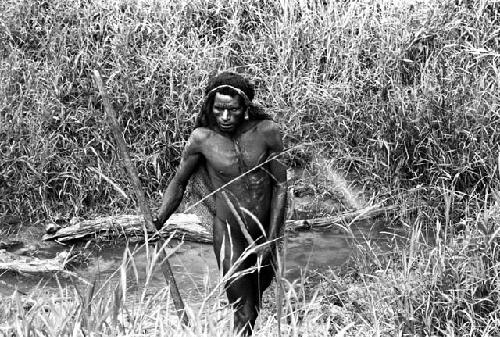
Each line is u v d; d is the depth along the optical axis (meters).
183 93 9.22
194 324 4.56
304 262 7.81
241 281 5.81
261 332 5.10
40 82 9.45
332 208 8.83
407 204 8.48
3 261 7.77
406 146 8.86
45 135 9.09
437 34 9.56
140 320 4.46
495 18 9.64
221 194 5.81
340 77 9.55
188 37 9.88
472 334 5.57
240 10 10.19
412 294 5.91
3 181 8.91
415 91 8.98
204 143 5.75
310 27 9.89
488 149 8.46
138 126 9.24
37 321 4.46
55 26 9.82
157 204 8.91
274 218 5.80
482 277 5.79
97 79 5.38
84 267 7.86
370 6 10.09
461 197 7.96
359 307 6.21
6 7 10.05
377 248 7.96
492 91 8.84
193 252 8.09
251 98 5.69
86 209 8.93
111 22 9.88
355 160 9.12
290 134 9.17
